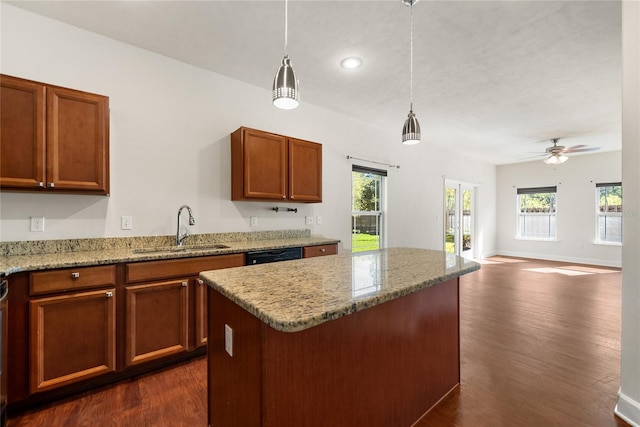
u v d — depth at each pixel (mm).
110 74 2498
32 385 1729
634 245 1675
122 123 2553
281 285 1263
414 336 1664
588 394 1892
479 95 3574
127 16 2221
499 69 2949
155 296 2143
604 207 6512
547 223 7324
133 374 2105
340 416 1272
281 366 1078
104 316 1948
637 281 1653
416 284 1297
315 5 2076
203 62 2865
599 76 3076
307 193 3365
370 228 4777
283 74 1453
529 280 4992
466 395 1897
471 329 2914
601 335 2762
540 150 6402
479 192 7465
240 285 1261
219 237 3076
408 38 2451
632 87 1687
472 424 1642
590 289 4410
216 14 2186
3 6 2115
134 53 2611
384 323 1478
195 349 2324
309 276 1434
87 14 2205
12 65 2139
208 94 3021
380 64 2871
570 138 5410
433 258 1985
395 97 3648
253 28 2346
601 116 4254
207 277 1408
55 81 2275
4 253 2086
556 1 2012
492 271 5766
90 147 2154
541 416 1696
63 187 2055
